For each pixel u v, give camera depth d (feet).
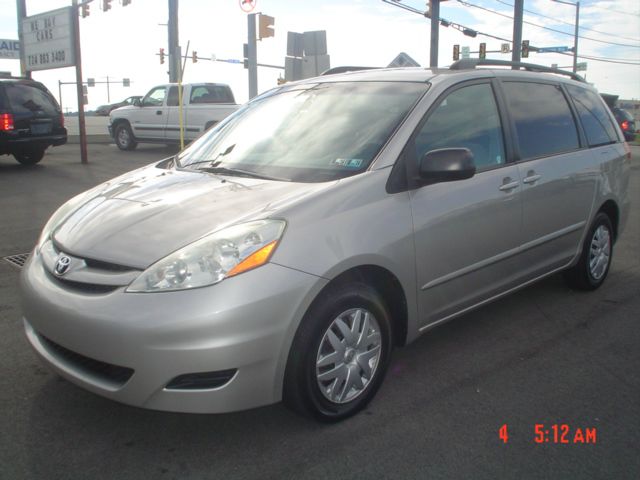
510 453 9.41
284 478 8.77
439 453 9.39
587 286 16.79
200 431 9.93
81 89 45.65
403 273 10.66
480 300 12.88
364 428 10.05
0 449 9.37
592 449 9.53
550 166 14.33
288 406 9.68
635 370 12.31
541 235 14.20
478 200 12.14
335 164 11.05
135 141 57.52
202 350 8.42
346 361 10.03
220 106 52.39
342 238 9.64
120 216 10.25
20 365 12.14
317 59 44.39
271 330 8.80
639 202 33.71
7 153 41.42
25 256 20.29
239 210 9.75
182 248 8.98
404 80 12.74
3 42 65.57
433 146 11.64
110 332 8.59
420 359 12.69
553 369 12.30
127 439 9.68
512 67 15.10
